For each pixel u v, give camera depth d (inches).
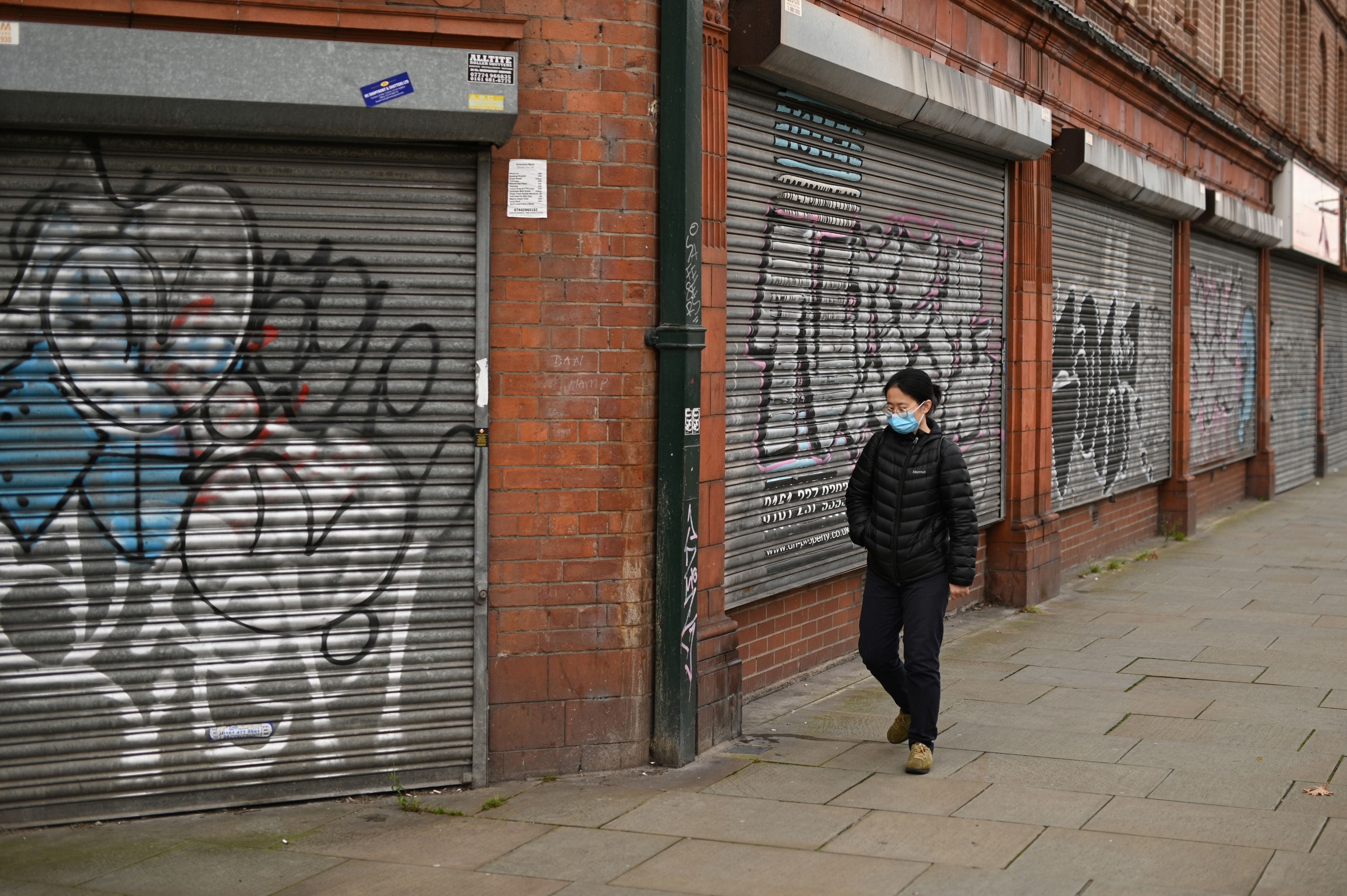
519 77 216.7
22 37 190.4
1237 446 695.1
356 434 213.3
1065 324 451.8
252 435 208.8
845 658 328.8
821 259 299.1
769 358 279.6
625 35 223.0
